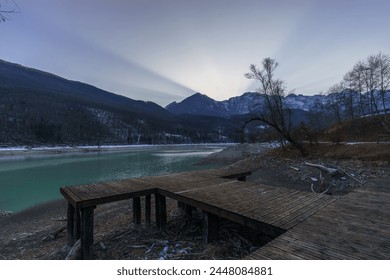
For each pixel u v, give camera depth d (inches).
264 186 329.4
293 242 152.3
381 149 746.8
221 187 324.8
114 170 1295.5
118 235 320.2
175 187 326.0
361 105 1743.4
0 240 412.8
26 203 690.2
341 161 765.3
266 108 1125.1
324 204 238.2
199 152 2802.7
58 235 390.9
